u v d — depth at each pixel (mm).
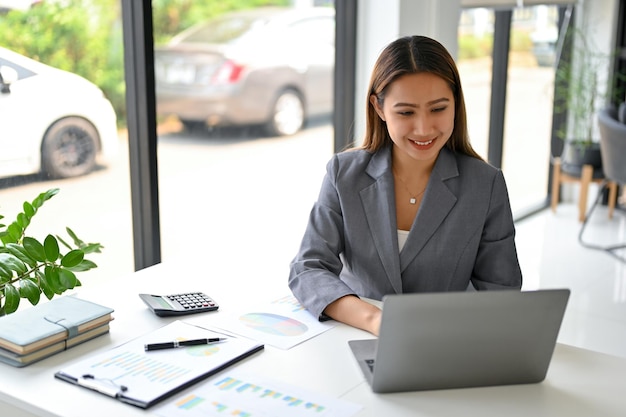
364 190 1877
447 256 1823
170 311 1751
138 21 2568
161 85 6672
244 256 2357
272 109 6883
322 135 6941
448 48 3521
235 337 1621
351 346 1571
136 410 1317
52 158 2725
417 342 1335
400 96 1677
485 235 1849
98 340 1622
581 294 3662
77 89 2816
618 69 5340
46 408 1325
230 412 1307
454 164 1859
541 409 1334
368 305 1689
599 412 1325
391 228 1836
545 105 5328
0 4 2547
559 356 1561
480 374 1399
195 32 6633
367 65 3568
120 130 2848
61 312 1647
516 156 5215
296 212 4418
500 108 4926
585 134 5258
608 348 3057
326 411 1311
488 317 1335
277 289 1961
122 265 2873
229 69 6730
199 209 4387
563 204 5449
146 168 2695
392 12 3426
